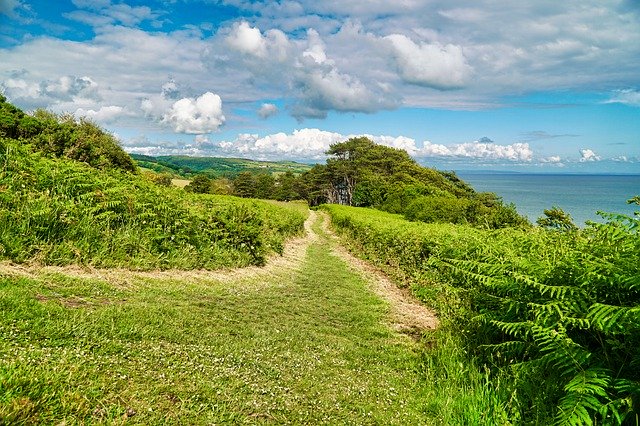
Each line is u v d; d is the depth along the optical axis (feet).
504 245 26.22
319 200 449.89
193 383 15.28
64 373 12.92
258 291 37.06
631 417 12.60
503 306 19.86
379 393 18.69
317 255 74.79
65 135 81.51
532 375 16.21
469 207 113.60
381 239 65.98
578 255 17.10
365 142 421.59
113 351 16.07
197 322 23.39
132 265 32.55
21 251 25.88
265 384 17.11
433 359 22.99
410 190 217.36
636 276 13.35
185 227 42.34
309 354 22.58
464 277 26.48
